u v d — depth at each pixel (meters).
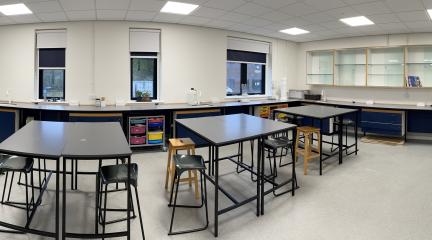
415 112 6.64
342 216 2.83
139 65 5.96
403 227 2.61
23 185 3.44
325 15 5.14
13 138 2.49
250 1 4.38
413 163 4.79
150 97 5.98
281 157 4.76
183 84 6.18
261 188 2.94
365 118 6.76
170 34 5.95
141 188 3.52
